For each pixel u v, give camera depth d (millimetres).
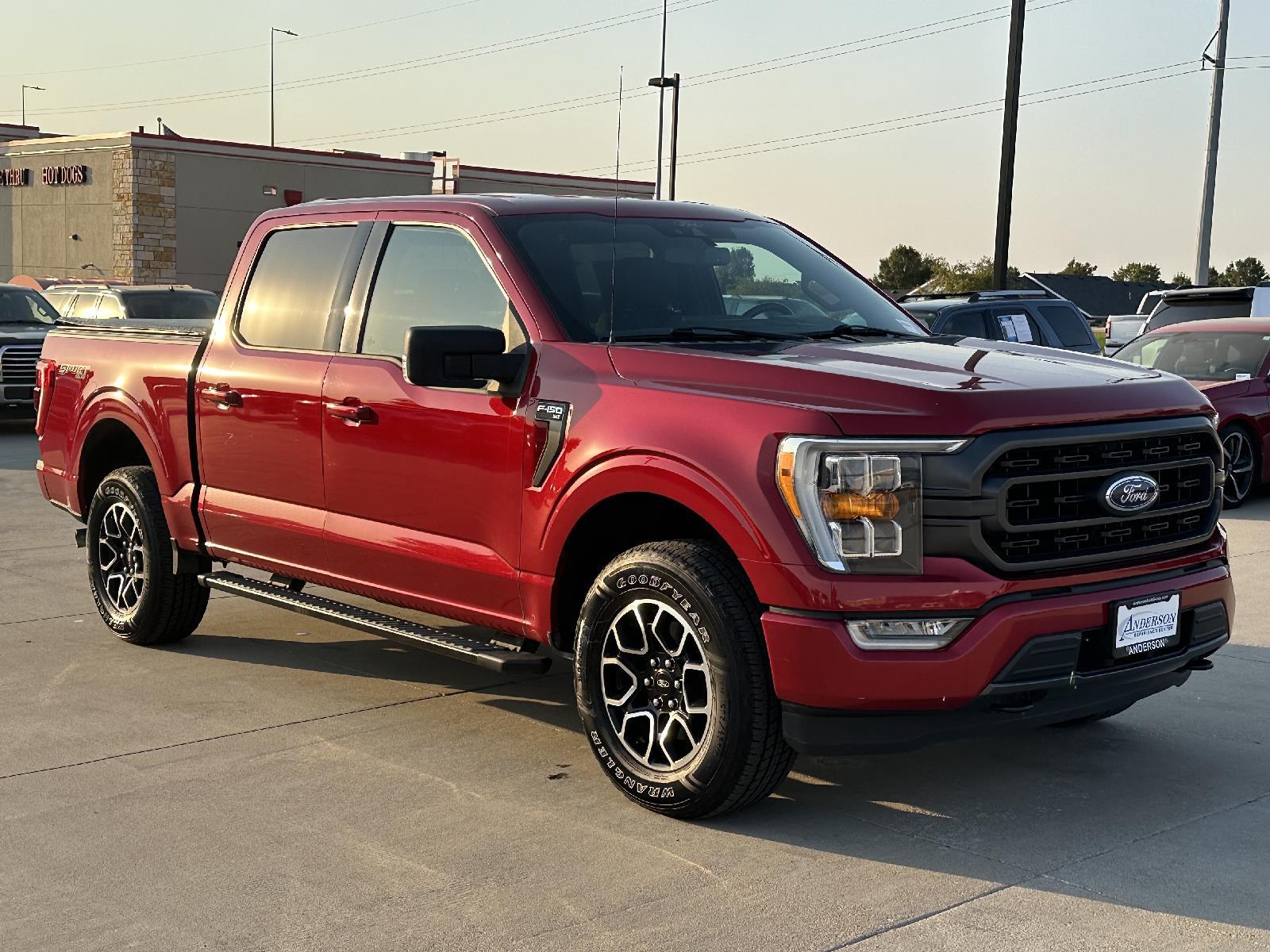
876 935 3518
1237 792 4617
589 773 4832
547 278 4930
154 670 6250
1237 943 3473
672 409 4281
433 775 4793
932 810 4457
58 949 3471
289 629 7082
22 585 8164
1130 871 3938
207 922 3619
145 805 4488
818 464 3939
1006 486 3936
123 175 39031
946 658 3887
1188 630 4418
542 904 3715
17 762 4930
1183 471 4438
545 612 4703
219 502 6023
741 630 4094
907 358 4496
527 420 4691
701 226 5543
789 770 4234
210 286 40500
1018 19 23922
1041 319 15477
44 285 28031
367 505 5336
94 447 6910
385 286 5438
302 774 4797
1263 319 12938
